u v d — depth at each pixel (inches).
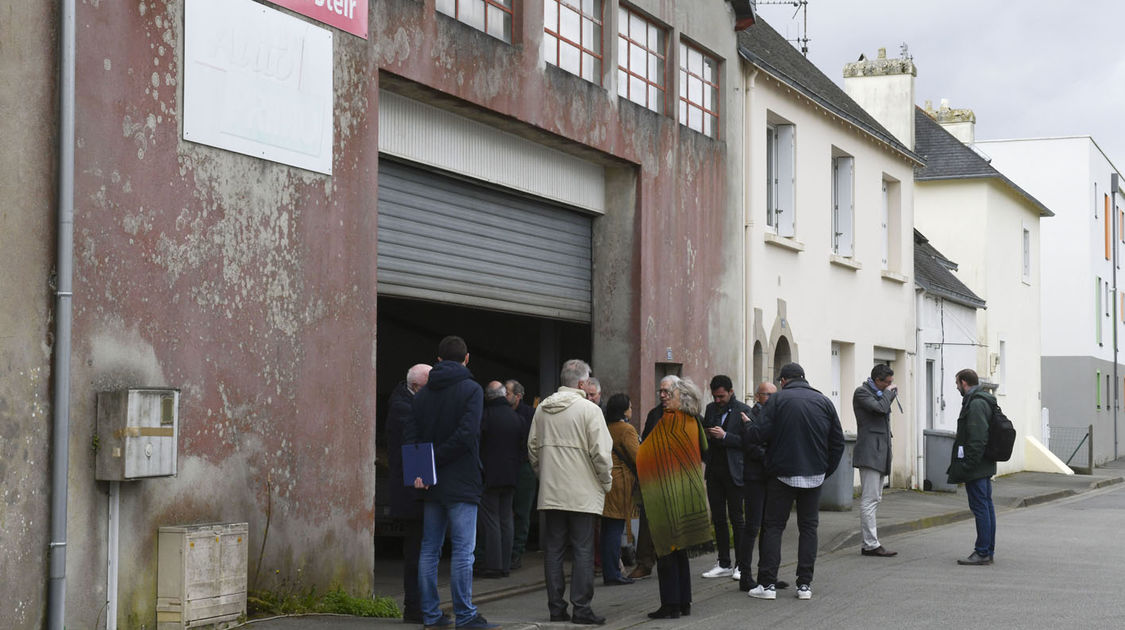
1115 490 1082.7
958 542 592.7
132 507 301.6
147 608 305.0
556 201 528.4
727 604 398.3
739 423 440.5
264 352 345.7
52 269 283.0
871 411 534.9
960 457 503.5
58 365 281.4
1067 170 1598.2
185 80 321.1
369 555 383.2
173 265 316.5
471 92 440.5
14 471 272.5
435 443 331.3
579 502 356.2
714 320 633.0
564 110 502.0
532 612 384.5
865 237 866.8
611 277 566.3
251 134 342.6
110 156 299.3
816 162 775.7
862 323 856.9
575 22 524.7
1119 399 1856.5
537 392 642.8
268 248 348.5
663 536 366.9
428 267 449.1
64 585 281.4
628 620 369.7
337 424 371.9
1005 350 1232.8
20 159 276.4
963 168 1173.1
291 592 350.9
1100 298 1697.8
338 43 377.4
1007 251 1246.9
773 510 409.1
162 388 300.7
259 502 341.7
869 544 534.9
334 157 375.2
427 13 417.4
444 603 398.0
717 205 641.0
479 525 470.9
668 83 599.8
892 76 1113.4
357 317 382.0
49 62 283.3
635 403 559.8
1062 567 493.4
